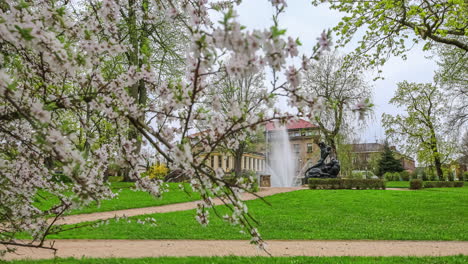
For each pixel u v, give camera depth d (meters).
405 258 5.98
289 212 12.89
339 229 9.48
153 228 9.24
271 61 2.08
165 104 3.10
